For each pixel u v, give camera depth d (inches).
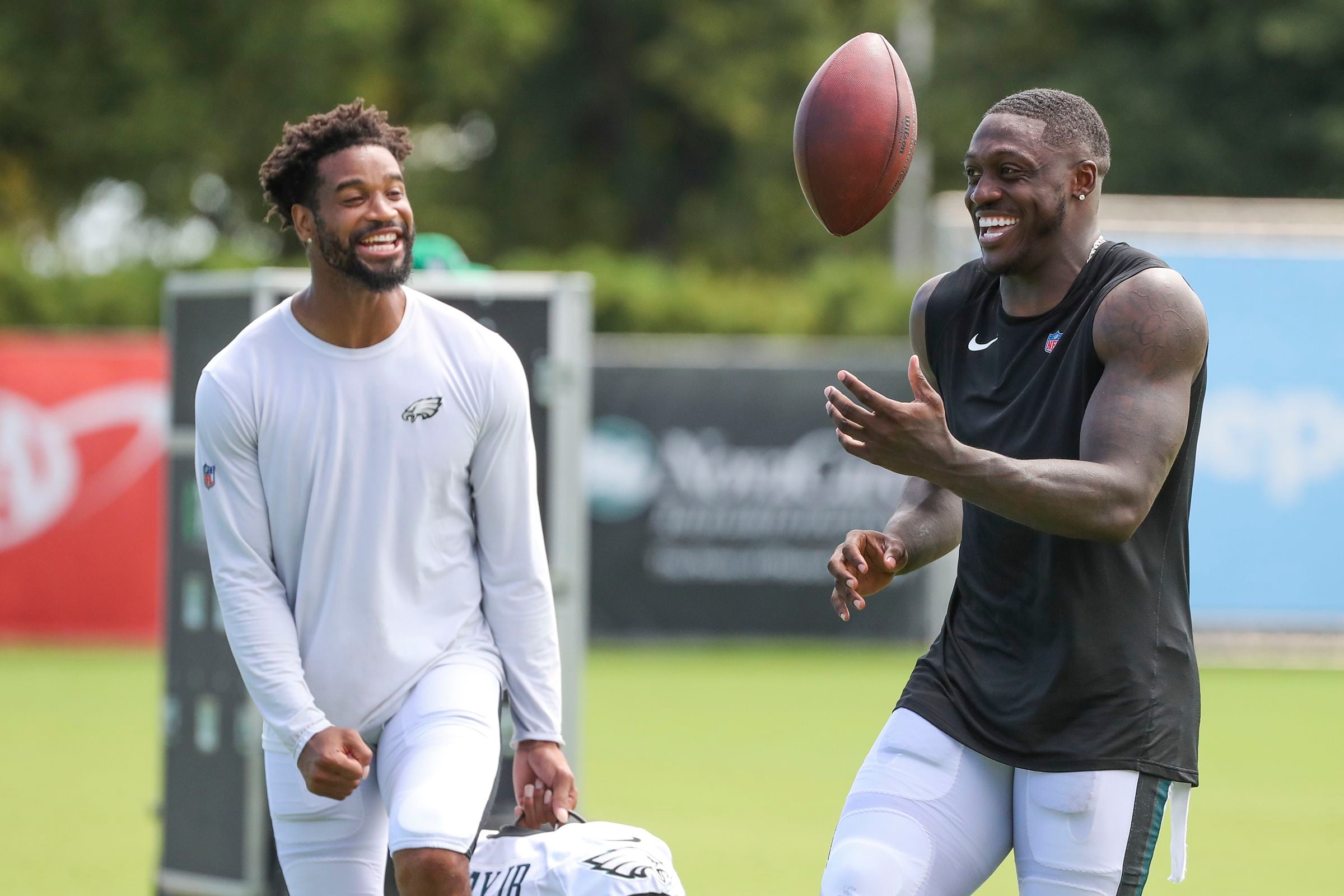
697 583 2119.8
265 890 847.1
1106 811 510.3
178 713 900.6
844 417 487.8
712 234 4598.9
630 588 2116.1
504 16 4318.4
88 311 2448.3
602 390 2107.5
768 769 1366.9
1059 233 527.8
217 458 550.0
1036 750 521.0
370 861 567.5
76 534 2096.5
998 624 537.3
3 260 2444.6
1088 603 515.8
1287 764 1425.9
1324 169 4020.7
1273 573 2059.5
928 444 484.4
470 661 562.9
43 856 1050.7
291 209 551.8
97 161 4163.4
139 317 2460.6
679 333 2556.6
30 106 4104.3
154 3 4138.8
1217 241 2033.7
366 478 548.4
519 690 574.9
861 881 517.3
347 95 4222.4
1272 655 2094.0
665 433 2114.9
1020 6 4461.1
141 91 4116.6
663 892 556.1
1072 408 520.4
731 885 975.6
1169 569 526.9
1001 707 530.3
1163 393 500.7
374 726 556.1
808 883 982.4
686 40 4505.4
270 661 543.5
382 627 551.2
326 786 531.2
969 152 534.9
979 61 4507.9
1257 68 4050.2
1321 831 1157.7
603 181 4714.6
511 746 804.0
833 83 593.0
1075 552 515.2
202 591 882.1
